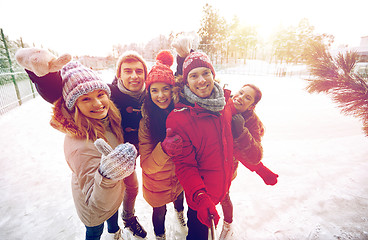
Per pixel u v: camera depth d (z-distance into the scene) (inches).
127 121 61.7
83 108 45.1
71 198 101.4
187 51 65.6
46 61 39.3
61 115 46.2
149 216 87.0
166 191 63.3
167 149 47.8
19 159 146.7
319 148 141.9
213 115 51.9
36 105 340.8
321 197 88.6
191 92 51.3
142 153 59.5
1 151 161.0
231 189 101.4
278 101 321.4
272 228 74.8
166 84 54.9
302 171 112.4
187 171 51.1
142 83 63.2
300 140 160.1
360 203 81.9
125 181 68.2
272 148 145.8
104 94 48.3
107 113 53.0
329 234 69.1
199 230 54.4
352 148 137.5
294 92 416.5
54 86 44.0
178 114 52.5
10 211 93.2
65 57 40.3
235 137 58.5
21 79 408.8
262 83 592.7
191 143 52.2
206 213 44.5
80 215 52.6
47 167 133.9
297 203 86.7
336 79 45.2
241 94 59.7
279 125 200.2
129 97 62.6
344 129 181.6
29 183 115.6
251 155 60.0
